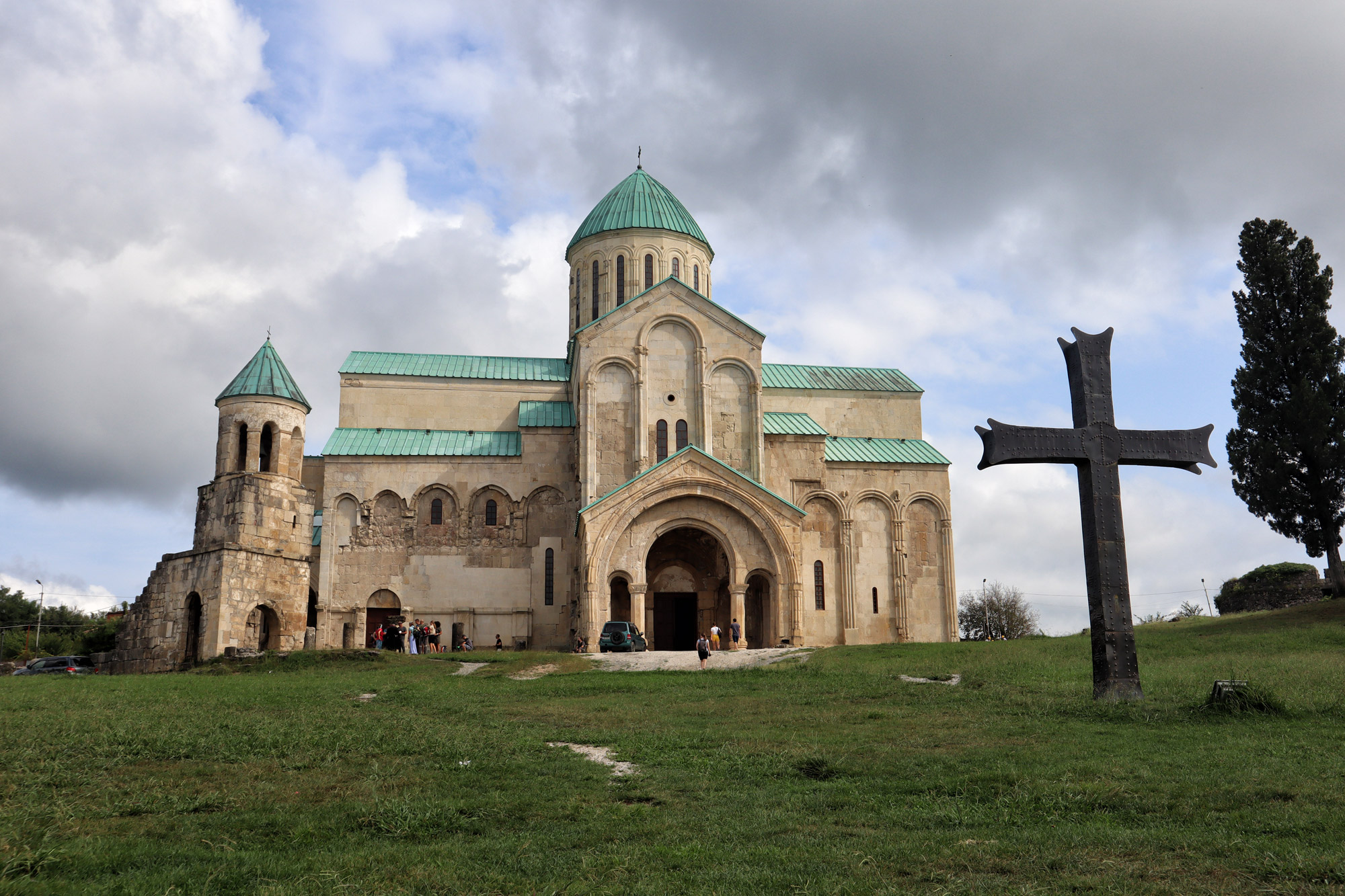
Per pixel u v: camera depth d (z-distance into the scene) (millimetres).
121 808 14078
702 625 52438
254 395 49531
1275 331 47219
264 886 10570
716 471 47656
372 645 53094
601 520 46438
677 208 62562
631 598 46562
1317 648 32250
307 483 60281
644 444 51750
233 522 47031
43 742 18562
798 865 11086
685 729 21594
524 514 55188
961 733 20078
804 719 22766
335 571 53625
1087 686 25422
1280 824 12070
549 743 20031
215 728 20688
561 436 56500
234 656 40719
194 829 13094
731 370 53906
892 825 13055
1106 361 23672
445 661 40094
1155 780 14656
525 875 11047
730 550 47500
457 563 54438
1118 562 22922
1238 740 17797
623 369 53031
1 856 11500
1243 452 47438
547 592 54625
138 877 10781
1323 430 44625
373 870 11164
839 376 64938
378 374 59344
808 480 56719
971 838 12258
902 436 63219
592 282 61188
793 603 47156
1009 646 36844
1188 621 46062
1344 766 15133
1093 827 12461
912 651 36312
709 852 11766
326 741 19234
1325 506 44969
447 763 17500
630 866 11234
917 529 58750
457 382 60094
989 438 22922
